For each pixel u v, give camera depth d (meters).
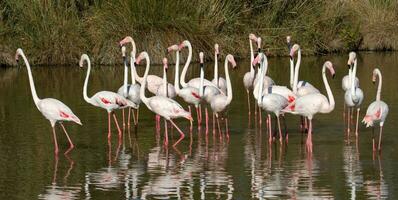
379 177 13.06
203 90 17.08
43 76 27.44
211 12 31.84
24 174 13.55
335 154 14.78
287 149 15.30
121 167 14.01
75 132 17.23
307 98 15.13
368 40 36.62
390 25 36.59
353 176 13.13
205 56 31.31
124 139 16.53
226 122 16.91
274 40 33.75
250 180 12.99
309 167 13.80
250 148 15.46
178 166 14.04
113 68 29.77
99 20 30.89
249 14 33.75
